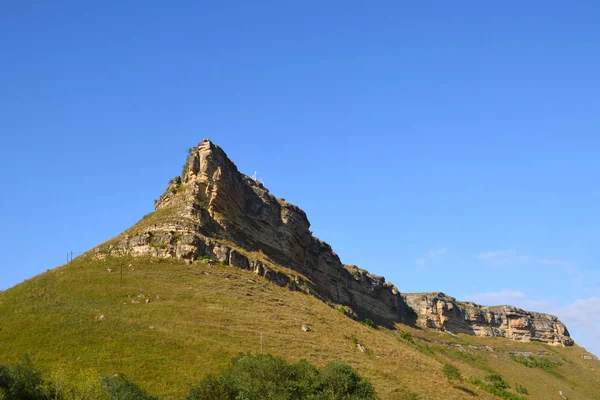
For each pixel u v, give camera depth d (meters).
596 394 155.12
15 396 50.03
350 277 161.25
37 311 71.81
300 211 139.62
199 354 67.19
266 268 102.56
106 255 92.75
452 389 82.38
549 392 140.75
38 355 61.69
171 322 74.12
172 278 87.31
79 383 53.38
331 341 85.06
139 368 61.62
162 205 109.94
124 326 70.50
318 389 61.22
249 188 126.94
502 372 148.88
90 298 77.25
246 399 55.31
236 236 108.88
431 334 175.38
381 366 82.00
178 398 56.81
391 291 181.12
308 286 113.88
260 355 64.69
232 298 86.56
